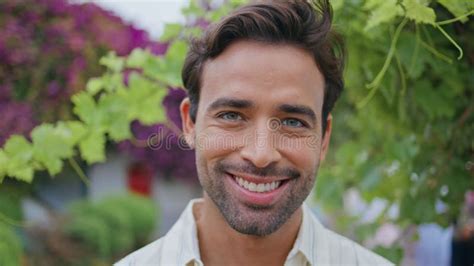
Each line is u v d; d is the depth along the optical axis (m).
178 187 6.49
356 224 2.16
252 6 1.15
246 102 1.12
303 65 1.14
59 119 2.47
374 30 1.43
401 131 1.79
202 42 1.19
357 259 1.36
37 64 2.48
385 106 1.73
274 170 1.13
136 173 5.95
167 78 1.70
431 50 1.41
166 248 1.34
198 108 1.21
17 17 2.51
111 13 2.68
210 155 1.15
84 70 2.53
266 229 1.15
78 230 4.33
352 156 2.03
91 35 2.58
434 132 1.74
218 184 1.15
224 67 1.14
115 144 3.74
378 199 2.01
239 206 1.14
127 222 4.94
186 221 1.35
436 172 1.78
